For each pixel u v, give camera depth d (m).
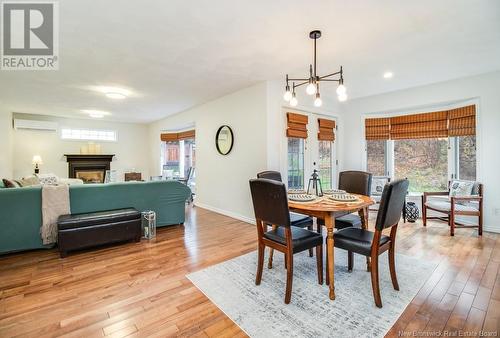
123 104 5.36
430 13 2.08
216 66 3.24
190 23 2.22
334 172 5.07
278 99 3.98
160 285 2.08
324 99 4.80
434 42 2.61
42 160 6.41
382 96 4.65
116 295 1.93
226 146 4.63
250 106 4.12
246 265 2.48
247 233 3.55
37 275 2.26
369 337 1.47
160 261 2.57
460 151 4.01
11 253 2.78
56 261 2.57
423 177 4.47
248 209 4.18
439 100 3.96
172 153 7.46
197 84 4.00
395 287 1.98
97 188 3.15
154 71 3.41
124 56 2.92
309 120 4.56
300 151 4.46
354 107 5.09
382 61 3.10
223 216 4.60
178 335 1.50
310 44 2.63
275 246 1.96
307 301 1.85
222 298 1.89
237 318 1.65
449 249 2.85
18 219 2.73
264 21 2.20
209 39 2.52
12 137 5.95
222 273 2.30
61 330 1.54
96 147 7.07
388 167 4.83
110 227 2.94
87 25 2.25
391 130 4.73
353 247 1.91
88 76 3.57
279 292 1.97
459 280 2.13
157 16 2.11
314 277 2.23
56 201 2.89
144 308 1.77
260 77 3.68
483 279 2.14
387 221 1.78
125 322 1.62
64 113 6.26
